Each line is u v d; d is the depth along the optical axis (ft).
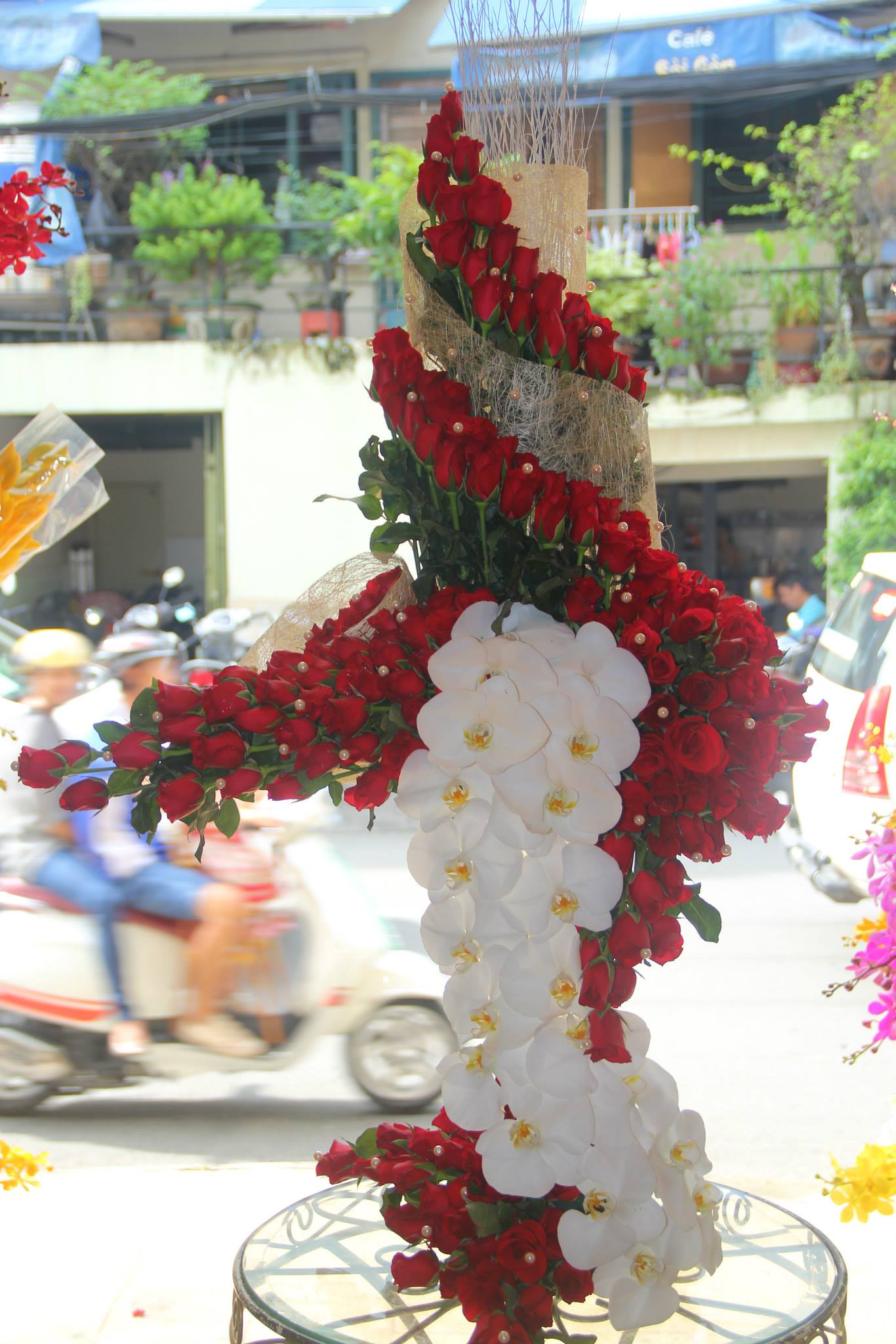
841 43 30.17
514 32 4.57
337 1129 11.41
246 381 32.55
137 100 32.73
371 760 4.06
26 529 5.57
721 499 37.65
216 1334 7.47
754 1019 13.88
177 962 11.30
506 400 4.15
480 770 3.90
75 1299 7.86
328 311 33.45
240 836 11.46
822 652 16.76
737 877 19.90
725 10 30.12
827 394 30.14
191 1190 9.61
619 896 3.75
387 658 4.01
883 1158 5.37
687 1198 4.09
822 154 31.14
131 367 32.55
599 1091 3.97
